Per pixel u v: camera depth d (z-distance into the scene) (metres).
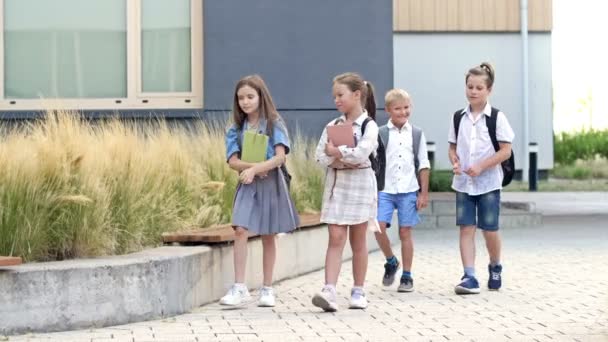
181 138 12.52
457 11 32.91
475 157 10.18
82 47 15.57
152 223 9.76
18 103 15.48
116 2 15.61
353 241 9.09
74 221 8.58
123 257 8.49
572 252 13.58
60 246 8.56
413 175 10.32
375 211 9.06
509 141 10.16
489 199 10.09
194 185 11.10
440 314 8.70
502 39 33.06
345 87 9.01
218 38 15.50
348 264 12.52
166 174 10.45
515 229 17.31
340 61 15.64
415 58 32.88
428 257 13.10
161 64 15.62
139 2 15.62
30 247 8.30
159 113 15.45
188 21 15.66
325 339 7.50
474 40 32.97
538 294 9.88
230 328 7.95
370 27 15.65
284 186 9.35
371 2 15.64
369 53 15.65
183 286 8.74
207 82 15.47
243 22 15.54
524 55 32.84
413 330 7.91
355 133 9.00
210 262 9.34
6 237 8.25
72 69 15.56
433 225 17.70
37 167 8.55
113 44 15.61
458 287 9.91
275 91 15.57
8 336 7.54
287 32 15.57
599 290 10.09
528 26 33.25
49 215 8.54
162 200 10.13
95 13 15.59
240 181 9.25
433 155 28.36
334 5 15.62
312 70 15.62
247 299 9.14
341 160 8.83
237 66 15.52
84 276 7.88
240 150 9.38
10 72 15.51
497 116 10.21
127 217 9.22
